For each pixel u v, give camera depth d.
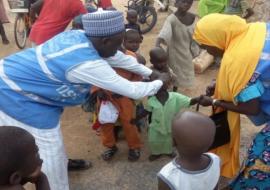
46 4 4.49
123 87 2.58
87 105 3.72
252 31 2.59
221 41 2.69
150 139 3.75
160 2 8.88
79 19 3.77
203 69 5.80
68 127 4.55
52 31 4.44
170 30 4.43
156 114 3.57
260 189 2.85
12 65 2.61
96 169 3.83
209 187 2.11
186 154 2.02
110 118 3.55
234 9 5.50
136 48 3.98
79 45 2.49
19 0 6.88
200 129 1.96
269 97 2.61
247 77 2.54
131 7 7.93
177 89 5.17
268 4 6.21
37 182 2.00
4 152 1.53
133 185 3.62
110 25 2.45
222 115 3.00
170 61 4.68
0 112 2.65
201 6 5.66
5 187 1.57
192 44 4.79
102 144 4.17
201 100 2.98
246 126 4.45
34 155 1.64
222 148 3.15
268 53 2.50
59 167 2.82
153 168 3.80
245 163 2.88
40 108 2.65
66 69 2.47
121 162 3.91
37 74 2.55
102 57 2.65
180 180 2.03
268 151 2.71
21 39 7.17
